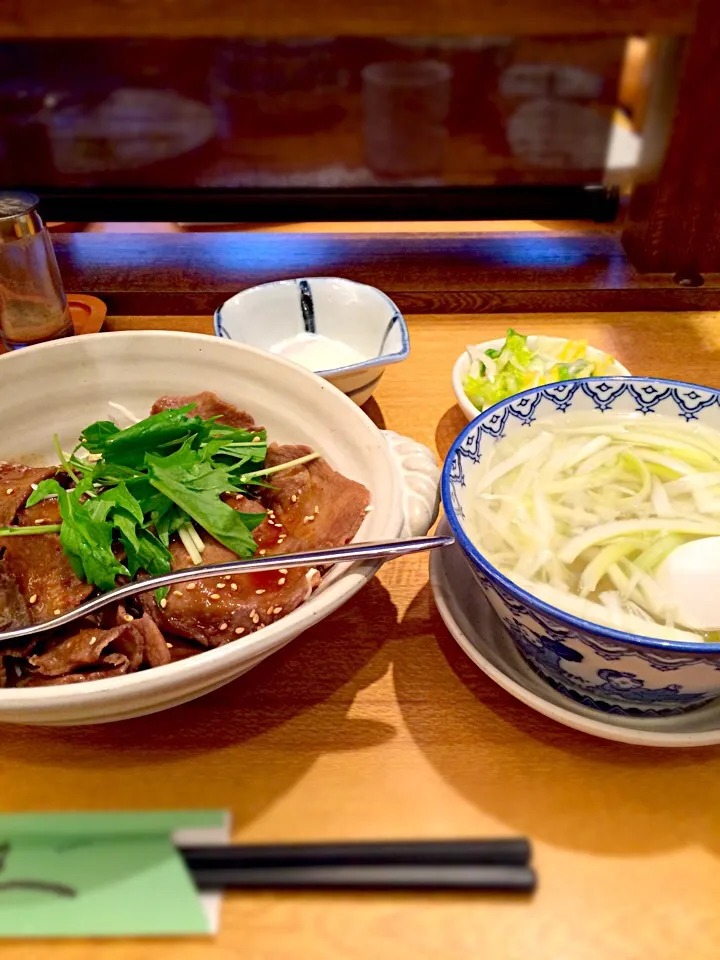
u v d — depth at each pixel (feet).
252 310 1.54
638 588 0.86
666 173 1.71
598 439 1.03
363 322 1.56
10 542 0.99
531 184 2.20
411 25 1.49
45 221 2.08
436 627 1.07
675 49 1.59
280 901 0.76
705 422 1.05
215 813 0.82
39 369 1.19
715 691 0.81
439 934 0.74
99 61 2.29
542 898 0.77
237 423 1.19
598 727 0.83
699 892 0.78
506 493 0.97
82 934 0.73
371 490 1.01
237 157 2.46
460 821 0.84
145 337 1.21
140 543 0.98
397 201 2.10
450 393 1.54
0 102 2.27
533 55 2.36
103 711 0.77
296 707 0.96
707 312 1.82
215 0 1.44
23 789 0.87
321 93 2.39
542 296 1.78
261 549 1.00
